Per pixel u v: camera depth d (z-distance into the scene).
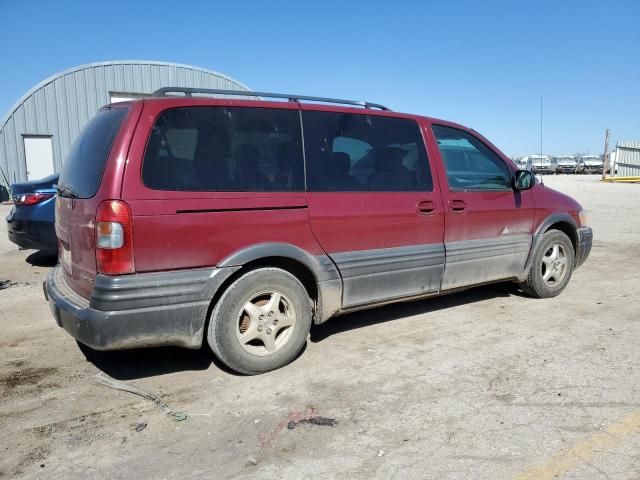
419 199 4.55
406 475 2.66
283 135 3.95
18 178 21.27
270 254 3.75
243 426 3.16
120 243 3.25
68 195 3.78
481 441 2.95
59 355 4.32
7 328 5.02
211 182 3.57
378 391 3.58
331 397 3.51
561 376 3.76
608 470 2.67
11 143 20.98
